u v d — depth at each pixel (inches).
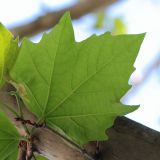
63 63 30.7
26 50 30.7
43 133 32.2
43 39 30.6
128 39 30.0
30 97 31.3
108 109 30.5
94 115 30.8
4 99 32.7
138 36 29.9
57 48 30.6
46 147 32.4
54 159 32.5
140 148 31.2
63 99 31.1
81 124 31.0
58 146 32.1
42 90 31.2
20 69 31.0
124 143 31.4
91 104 30.8
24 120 31.5
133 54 30.0
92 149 31.5
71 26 30.3
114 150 31.4
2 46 31.6
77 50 30.5
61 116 31.3
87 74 30.6
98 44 30.3
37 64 30.9
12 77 31.1
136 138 31.4
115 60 30.2
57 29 30.4
